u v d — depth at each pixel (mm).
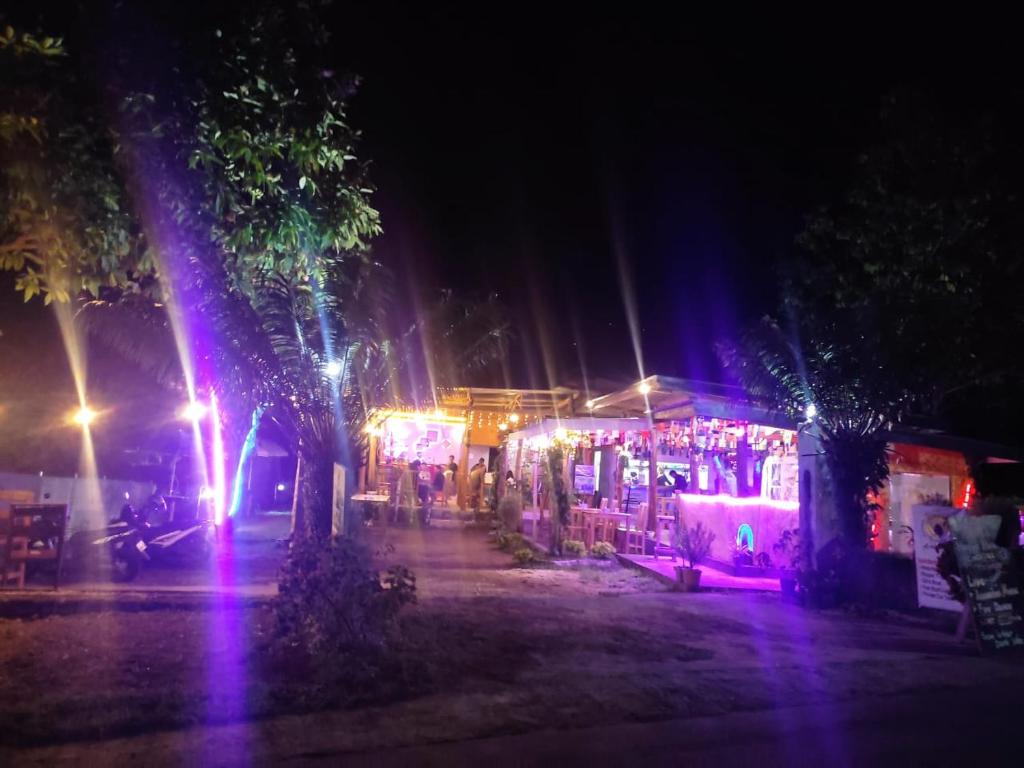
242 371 9039
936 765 5617
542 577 13547
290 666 7066
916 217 13148
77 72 6324
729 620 10320
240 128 6688
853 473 12281
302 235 7273
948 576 9789
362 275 9305
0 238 6312
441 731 5832
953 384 13633
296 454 10000
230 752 5246
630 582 13414
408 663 7168
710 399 13625
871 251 13703
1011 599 9461
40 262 6277
